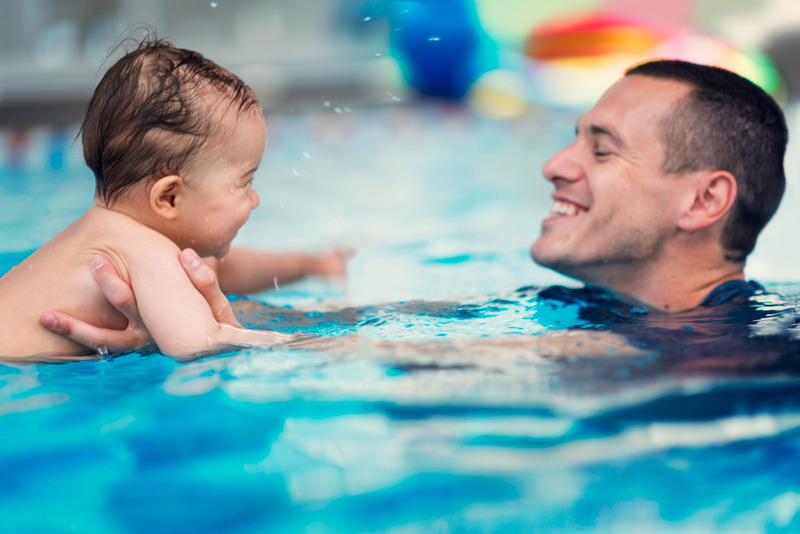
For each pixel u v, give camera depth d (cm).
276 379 140
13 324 161
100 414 128
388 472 108
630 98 186
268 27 831
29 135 588
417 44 731
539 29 768
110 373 148
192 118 177
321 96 733
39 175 455
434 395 129
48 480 108
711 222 178
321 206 376
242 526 97
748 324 163
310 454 113
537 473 107
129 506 102
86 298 165
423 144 567
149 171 175
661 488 105
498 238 304
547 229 197
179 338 156
